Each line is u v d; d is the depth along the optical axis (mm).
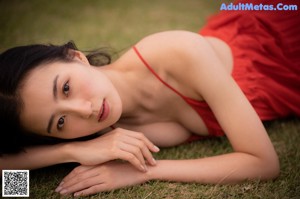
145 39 1575
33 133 1353
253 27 1836
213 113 1545
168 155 1607
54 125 1293
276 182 1375
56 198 1353
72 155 1372
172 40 1479
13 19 3059
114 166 1378
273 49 1807
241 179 1345
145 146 1348
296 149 1566
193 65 1423
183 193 1339
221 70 1413
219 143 1676
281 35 1834
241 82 1684
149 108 1601
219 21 1954
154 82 1546
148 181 1382
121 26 2838
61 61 1302
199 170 1352
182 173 1358
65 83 1267
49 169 1540
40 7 3305
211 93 1406
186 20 2873
